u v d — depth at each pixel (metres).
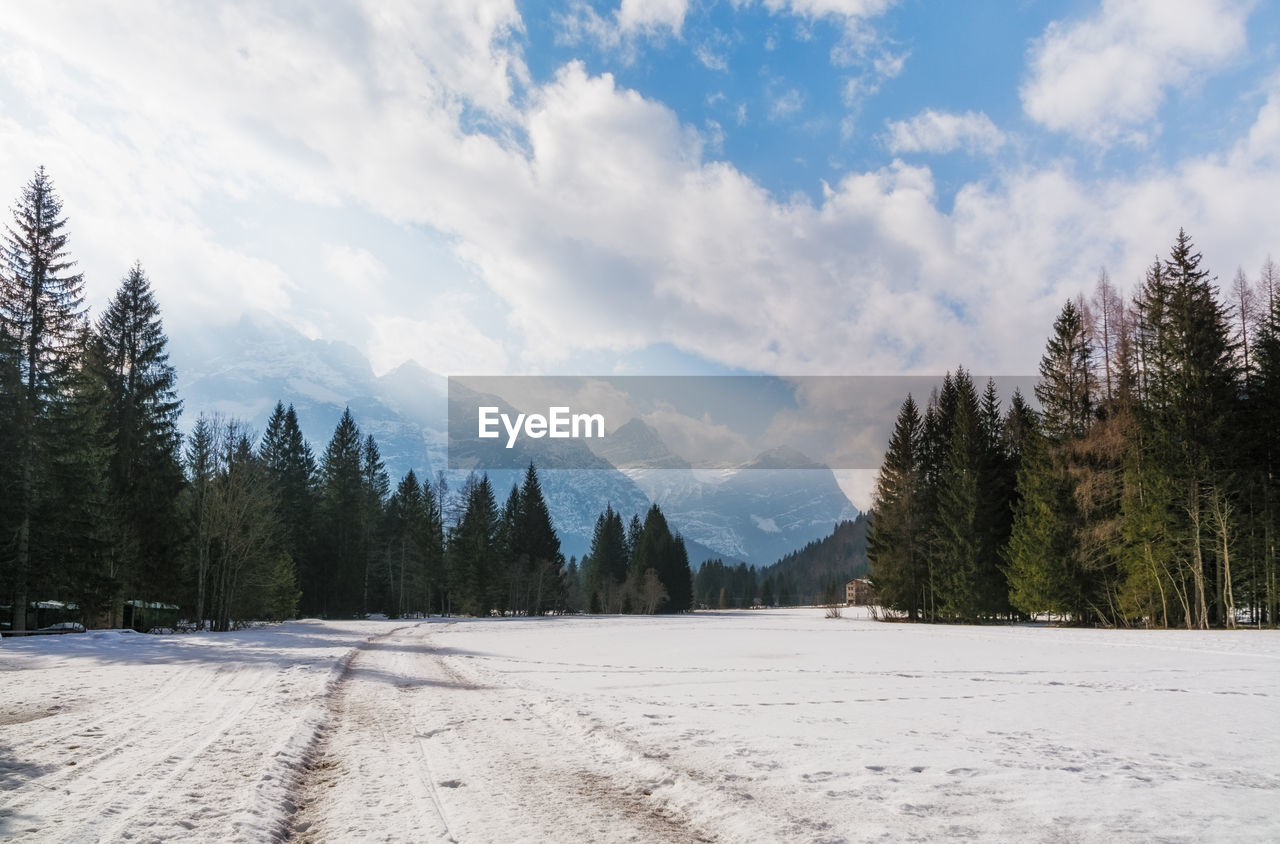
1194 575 34.16
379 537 81.06
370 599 79.56
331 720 10.59
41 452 29.36
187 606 40.72
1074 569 39.53
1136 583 35.72
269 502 43.91
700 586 194.00
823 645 28.91
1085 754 8.16
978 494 49.47
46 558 29.11
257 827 5.36
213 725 9.62
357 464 76.62
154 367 38.25
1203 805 6.08
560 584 104.50
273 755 7.79
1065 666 19.19
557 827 5.64
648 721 10.20
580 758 8.14
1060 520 39.78
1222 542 33.25
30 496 28.69
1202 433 34.16
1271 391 34.31
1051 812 5.86
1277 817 5.71
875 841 5.14
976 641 30.66
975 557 48.62
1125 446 37.00
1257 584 34.22
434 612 91.75
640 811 6.13
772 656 23.34
